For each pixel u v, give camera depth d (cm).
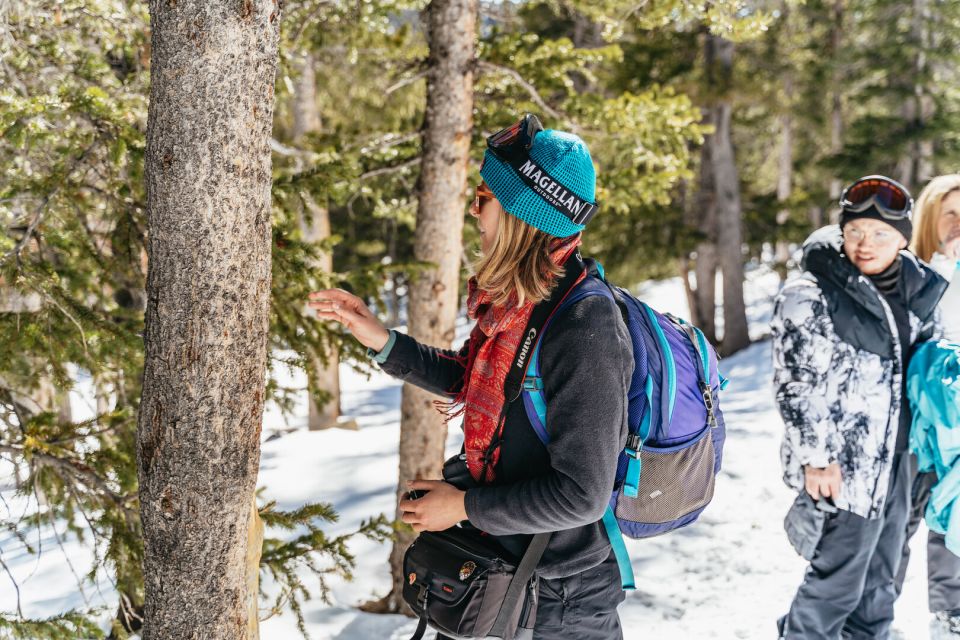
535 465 155
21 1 336
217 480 152
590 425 142
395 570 524
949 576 296
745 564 459
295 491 889
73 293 342
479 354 160
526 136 152
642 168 723
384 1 522
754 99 1522
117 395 348
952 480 270
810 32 1862
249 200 146
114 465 326
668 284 3180
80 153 321
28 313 311
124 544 316
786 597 407
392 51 625
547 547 163
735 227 1653
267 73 144
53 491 315
